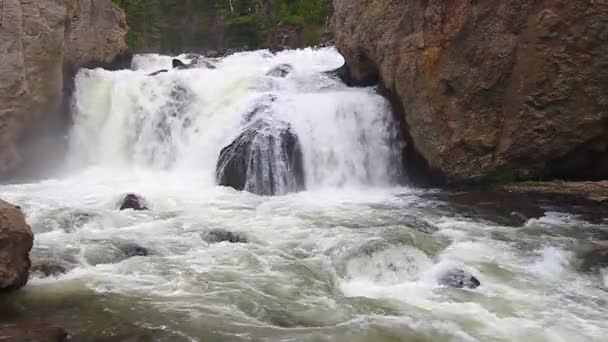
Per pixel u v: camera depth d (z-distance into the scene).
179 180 18.11
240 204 14.98
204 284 9.45
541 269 10.38
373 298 9.16
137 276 9.70
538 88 15.78
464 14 16.30
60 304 8.48
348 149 18.25
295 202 15.41
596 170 16.88
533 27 15.61
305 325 8.11
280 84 21.28
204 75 21.45
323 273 10.12
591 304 8.95
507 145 16.39
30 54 18.33
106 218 13.01
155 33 51.75
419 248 11.23
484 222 13.29
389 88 18.56
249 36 50.41
